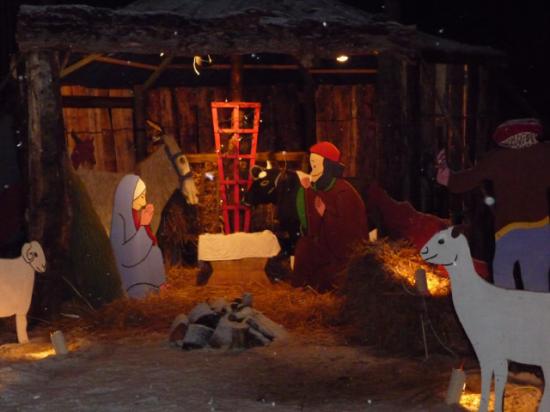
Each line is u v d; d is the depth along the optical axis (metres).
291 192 10.86
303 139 12.07
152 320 8.91
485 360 5.70
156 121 11.85
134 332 8.57
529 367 6.75
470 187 6.97
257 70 12.62
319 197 10.08
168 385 6.73
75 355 7.72
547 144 6.81
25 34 8.80
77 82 11.62
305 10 10.23
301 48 9.38
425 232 9.20
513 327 5.62
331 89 11.97
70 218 9.13
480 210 10.90
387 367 7.18
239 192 11.62
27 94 9.11
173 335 8.07
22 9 8.85
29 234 9.07
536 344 5.57
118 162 11.68
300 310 9.08
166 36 9.13
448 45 11.42
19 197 10.94
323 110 11.99
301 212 10.23
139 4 11.21
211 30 9.23
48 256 9.01
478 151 12.13
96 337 8.44
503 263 6.82
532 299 5.62
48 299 8.99
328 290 9.98
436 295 7.72
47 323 8.95
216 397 6.41
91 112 11.47
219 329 7.92
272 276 10.84
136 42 9.06
